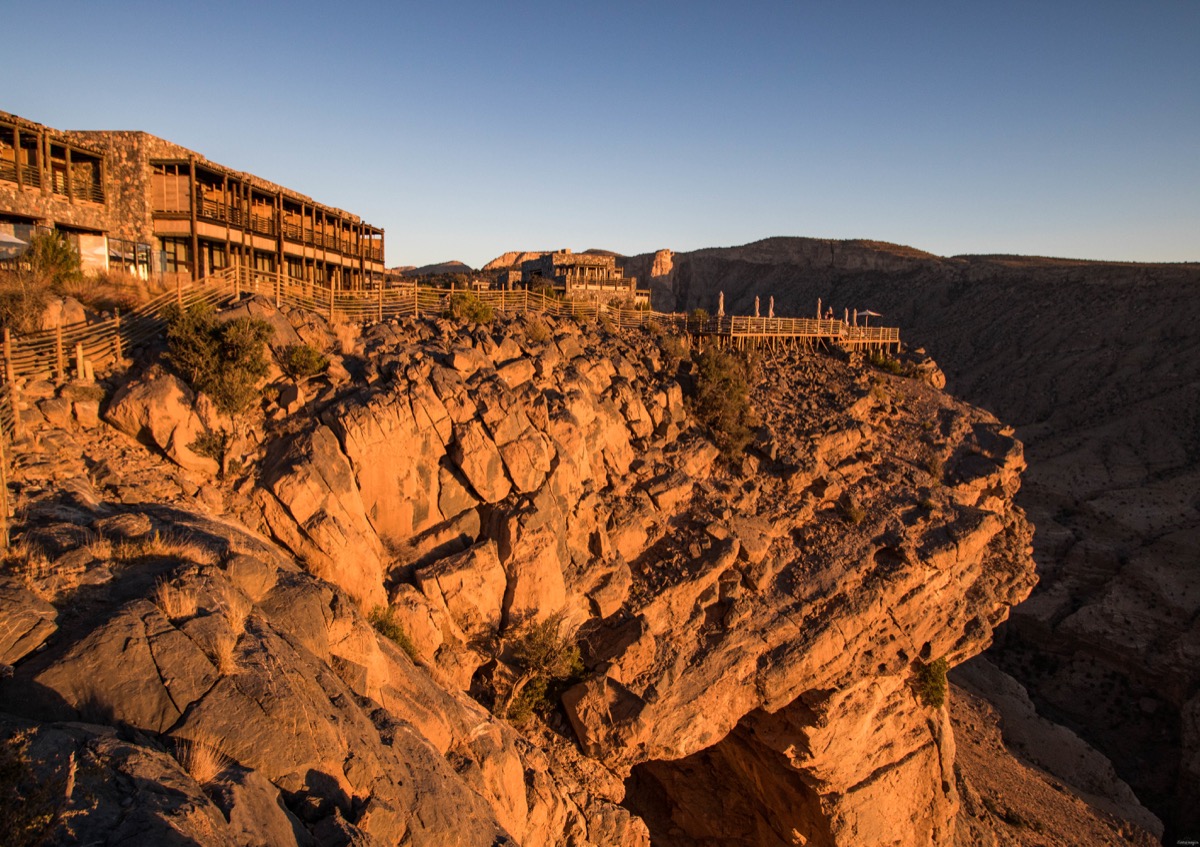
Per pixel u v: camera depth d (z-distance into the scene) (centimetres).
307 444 1947
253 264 3569
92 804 680
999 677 5681
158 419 1778
